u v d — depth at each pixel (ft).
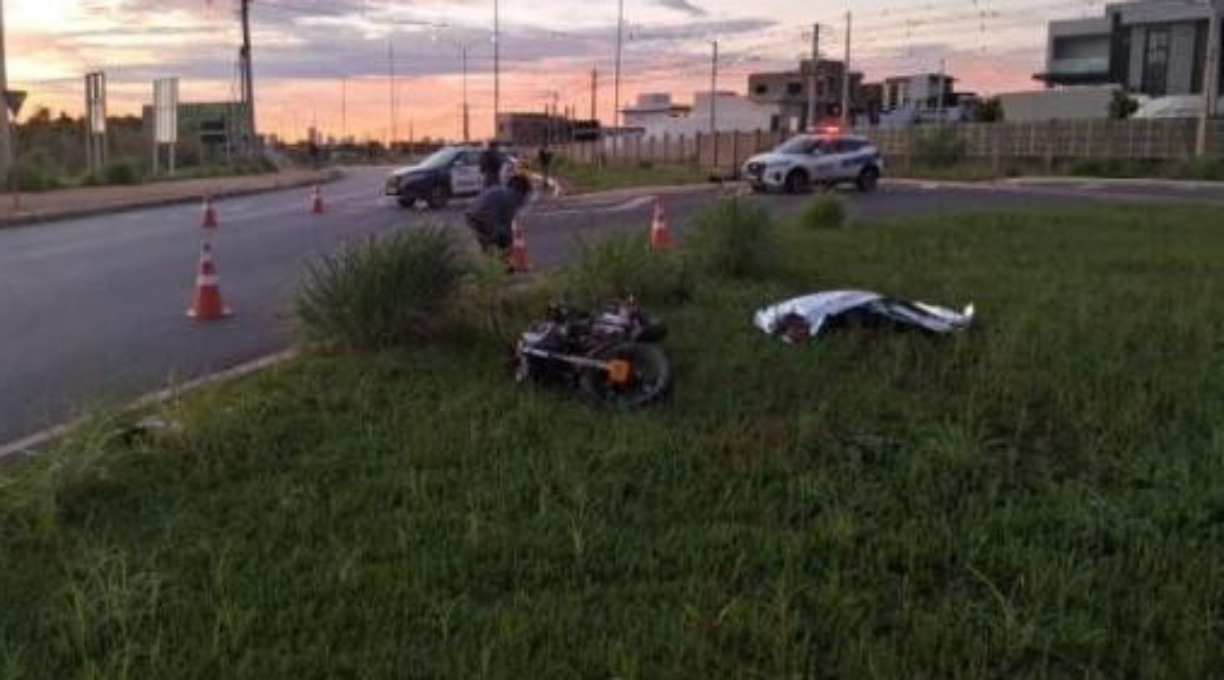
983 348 29.22
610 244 37.73
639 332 25.04
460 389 25.36
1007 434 22.21
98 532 17.26
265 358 32.42
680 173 176.04
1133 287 40.55
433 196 103.14
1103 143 184.75
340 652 13.38
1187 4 256.93
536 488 18.88
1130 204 91.81
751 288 39.81
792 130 272.31
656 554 16.19
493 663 13.00
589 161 259.60
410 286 29.71
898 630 13.89
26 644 13.71
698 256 43.09
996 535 16.92
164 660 13.05
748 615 14.07
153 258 60.29
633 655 13.14
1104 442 21.29
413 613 14.37
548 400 24.35
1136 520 17.12
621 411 23.75
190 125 269.03
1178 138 174.91
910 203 95.81
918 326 31.07
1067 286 40.88
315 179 185.16
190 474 19.77
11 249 66.23
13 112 101.19
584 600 14.75
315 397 24.77
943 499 18.42
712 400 24.41
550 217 84.84
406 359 28.12
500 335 30.14
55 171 158.51
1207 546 16.38
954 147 194.49
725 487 18.85
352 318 29.35
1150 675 12.80
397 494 18.69
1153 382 25.34
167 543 16.65
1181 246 55.52
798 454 20.43
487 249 36.68
